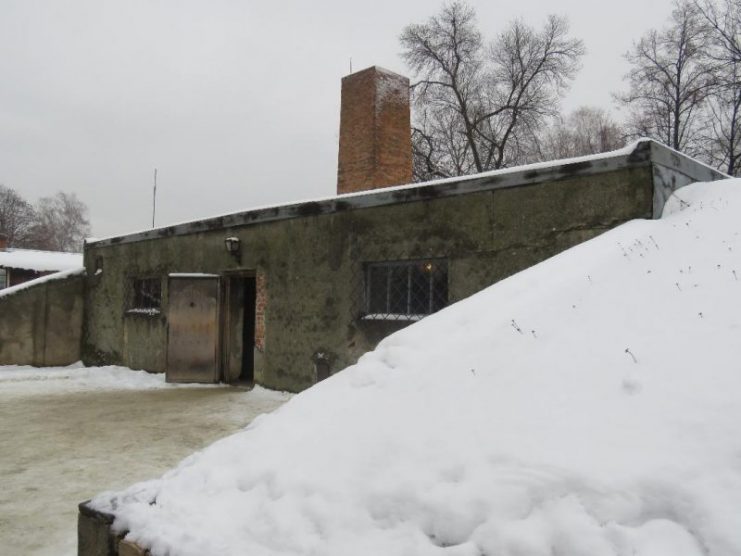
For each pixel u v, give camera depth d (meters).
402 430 2.42
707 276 3.07
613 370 2.35
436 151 25.22
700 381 2.09
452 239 6.48
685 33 21.98
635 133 23.16
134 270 11.80
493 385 2.52
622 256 3.88
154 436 5.92
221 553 2.08
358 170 10.78
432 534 1.90
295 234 8.41
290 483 2.36
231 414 7.06
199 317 9.83
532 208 5.84
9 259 21.42
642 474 1.75
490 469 1.99
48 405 7.80
